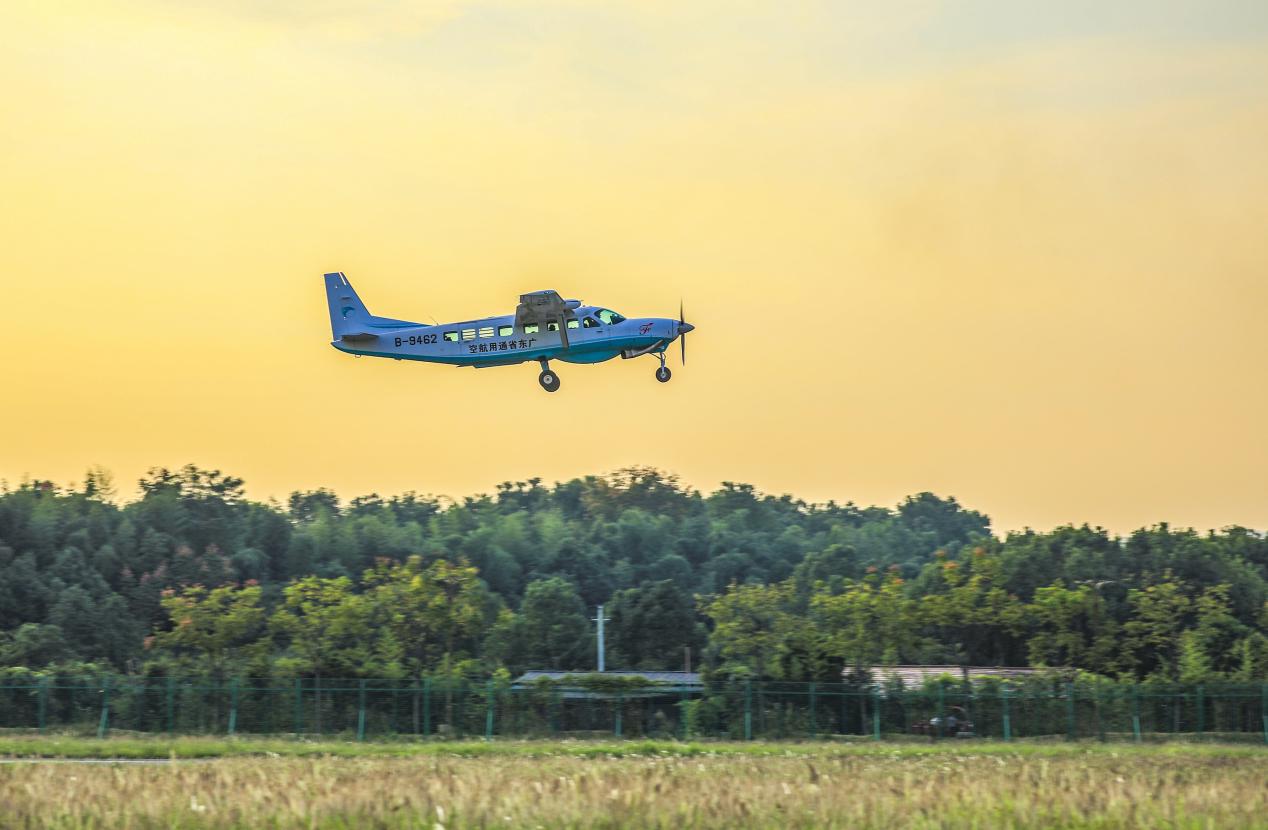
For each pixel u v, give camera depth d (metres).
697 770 67.62
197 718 117.62
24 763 77.88
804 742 111.56
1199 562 197.50
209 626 150.00
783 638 142.50
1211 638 155.12
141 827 41.38
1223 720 120.69
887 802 45.53
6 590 186.25
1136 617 167.38
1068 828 42.28
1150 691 123.38
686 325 116.19
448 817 41.84
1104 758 90.50
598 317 115.44
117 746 96.00
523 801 44.03
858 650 148.62
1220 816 43.66
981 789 48.97
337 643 145.50
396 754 94.75
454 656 154.62
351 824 41.16
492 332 116.88
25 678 120.50
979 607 165.62
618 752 97.44
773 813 43.50
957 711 119.88
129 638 188.38
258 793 46.06
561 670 171.75
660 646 177.75
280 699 118.69
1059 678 128.00
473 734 116.38
